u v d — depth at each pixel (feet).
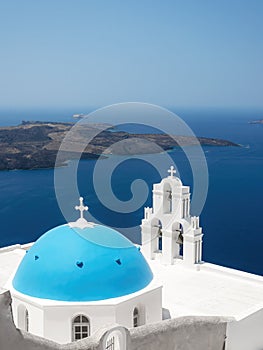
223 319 62.85
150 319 61.93
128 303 58.65
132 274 60.95
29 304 58.59
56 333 57.36
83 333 58.18
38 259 60.80
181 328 57.82
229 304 74.23
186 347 58.75
